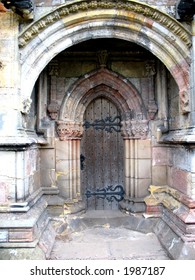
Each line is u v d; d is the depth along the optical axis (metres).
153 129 6.50
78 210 6.49
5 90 4.84
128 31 5.26
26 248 4.50
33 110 6.16
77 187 6.69
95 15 5.08
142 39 5.30
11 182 4.78
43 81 6.42
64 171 6.47
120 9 5.07
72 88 6.49
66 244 5.63
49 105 6.39
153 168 6.46
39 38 5.05
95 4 5.00
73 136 6.58
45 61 5.14
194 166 4.89
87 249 5.39
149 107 6.43
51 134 6.42
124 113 6.81
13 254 4.45
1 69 4.86
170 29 5.07
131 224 6.39
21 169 4.80
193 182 4.89
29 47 5.04
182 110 5.17
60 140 6.48
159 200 6.30
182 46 5.09
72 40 5.22
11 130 4.82
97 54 6.43
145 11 5.01
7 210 4.68
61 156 6.47
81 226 6.36
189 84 5.10
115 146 7.06
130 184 6.70
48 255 4.92
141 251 5.29
